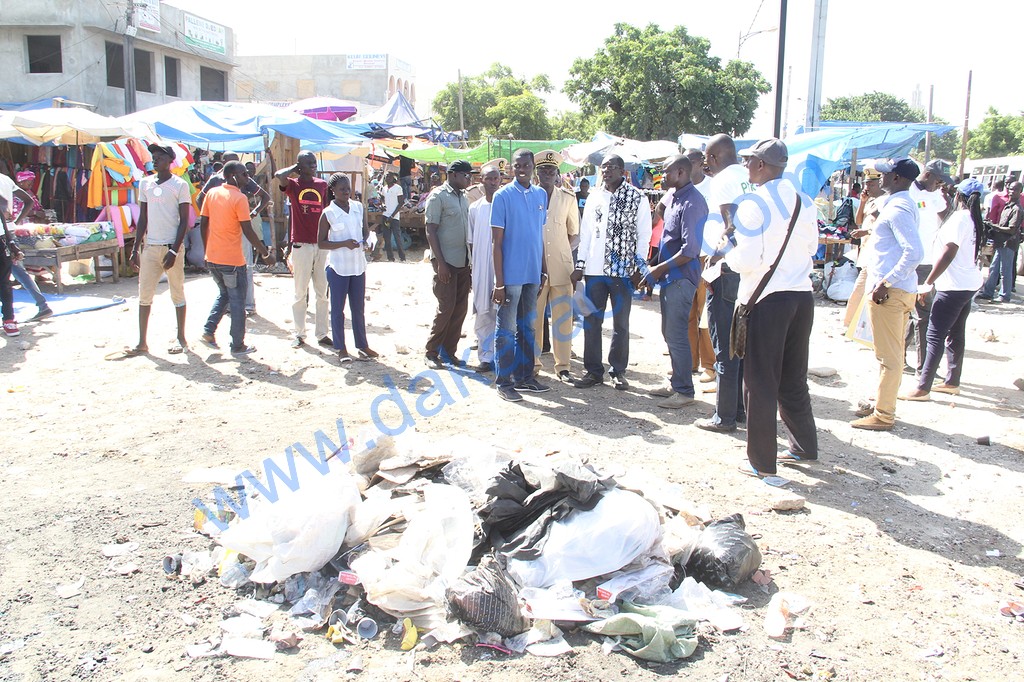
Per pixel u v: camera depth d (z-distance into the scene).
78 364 7.05
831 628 3.13
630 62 34.44
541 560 3.29
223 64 35.44
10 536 3.75
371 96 47.53
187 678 2.75
